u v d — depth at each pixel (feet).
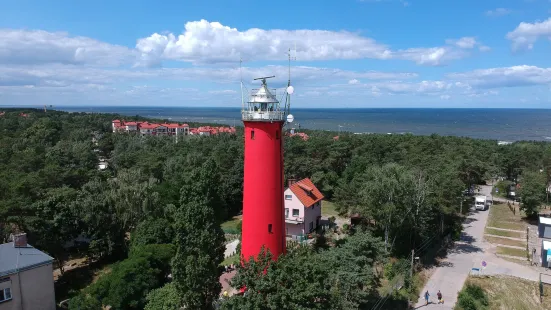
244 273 76.59
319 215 195.11
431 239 172.55
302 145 277.85
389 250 152.56
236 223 209.87
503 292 131.64
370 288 123.75
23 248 116.57
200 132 573.33
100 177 214.48
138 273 110.93
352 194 189.06
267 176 96.48
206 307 94.43
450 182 176.86
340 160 271.08
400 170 157.99
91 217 147.33
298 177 262.06
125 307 107.96
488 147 328.29
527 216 219.20
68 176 195.62
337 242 157.38
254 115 95.04
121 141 379.76
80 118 601.21
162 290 105.81
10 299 104.58
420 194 153.58
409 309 118.83
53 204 141.38
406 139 327.67
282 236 101.50
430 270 148.36
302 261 77.92
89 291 112.27
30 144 302.25
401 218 150.82
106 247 151.43
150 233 136.46
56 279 140.15
